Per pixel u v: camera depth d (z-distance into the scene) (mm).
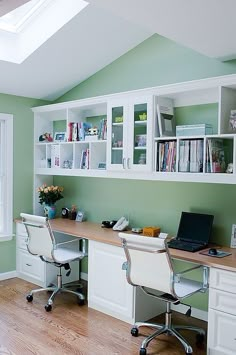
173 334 2709
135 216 3711
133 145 3295
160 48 3465
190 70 3244
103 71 3992
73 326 3035
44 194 4336
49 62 3629
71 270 4160
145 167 3189
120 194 3854
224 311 2438
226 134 2703
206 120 3127
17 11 3215
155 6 2125
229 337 2412
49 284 3938
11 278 4277
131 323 3072
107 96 3504
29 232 3582
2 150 4250
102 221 4055
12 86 4027
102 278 3299
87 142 3803
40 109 4336
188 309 3188
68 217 4367
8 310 3344
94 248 3359
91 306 3428
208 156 2799
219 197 3053
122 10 2199
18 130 4324
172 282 2479
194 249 2809
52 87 4211
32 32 3369
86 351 2635
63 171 4094
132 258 2674
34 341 2770
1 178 4254
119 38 3436
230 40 2572
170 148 3070
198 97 3139
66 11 3020
